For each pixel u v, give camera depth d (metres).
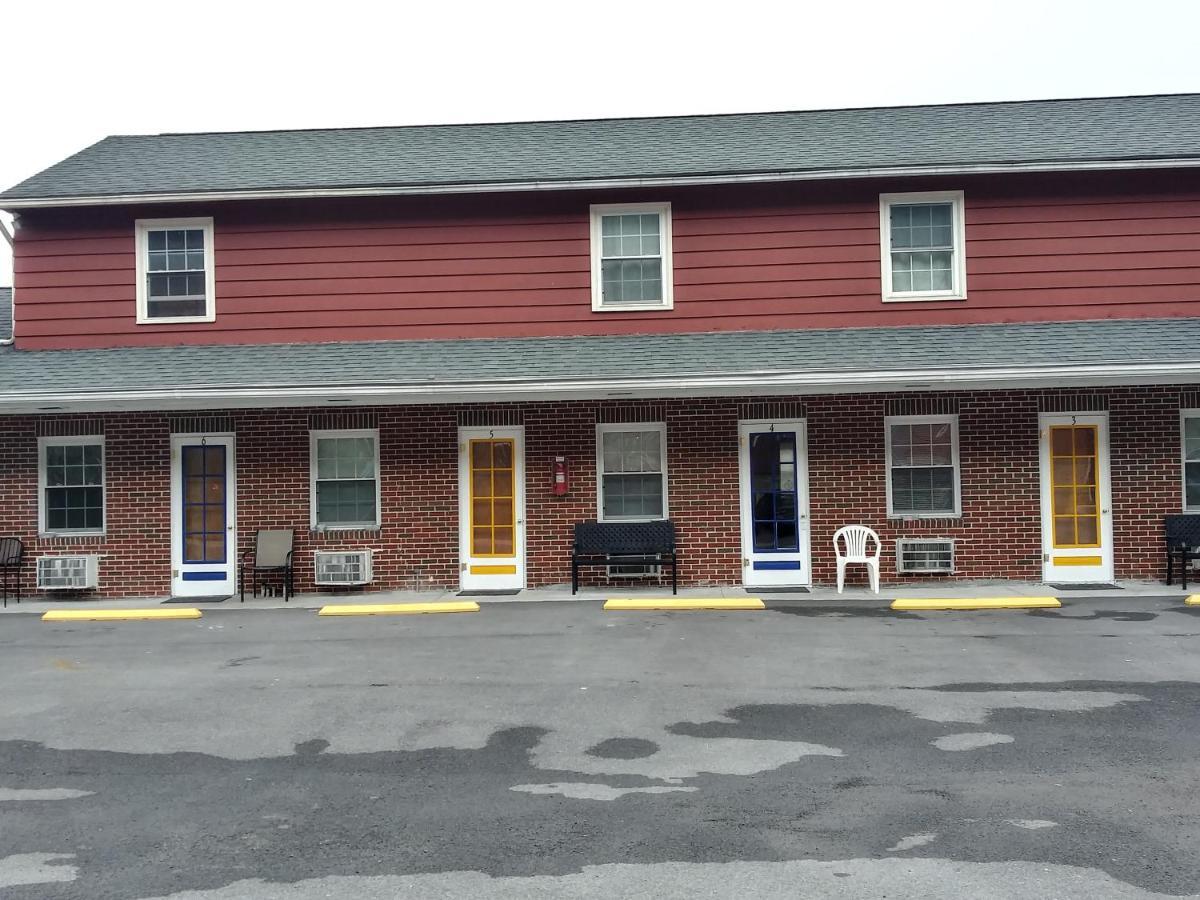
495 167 14.80
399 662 9.33
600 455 14.02
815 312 14.17
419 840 5.05
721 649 9.66
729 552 13.84
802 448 13.80
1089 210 14.03
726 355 13.12
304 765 6.29
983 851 4.80
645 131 16.58
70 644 10.55
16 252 14.66
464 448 14.10
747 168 14.02
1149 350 12.54
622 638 10.32
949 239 14.18
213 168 15.35
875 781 5.81
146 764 6.35
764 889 4.42
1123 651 9.27
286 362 13.59
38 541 14.03
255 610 12.86
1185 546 13.09
